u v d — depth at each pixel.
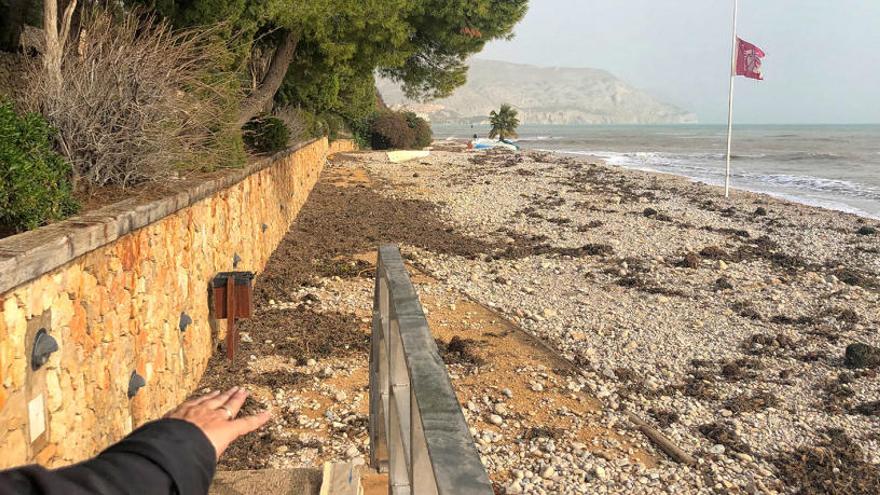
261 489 2.51
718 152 69.81
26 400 3.83
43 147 5.30
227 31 11.26
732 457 7.20
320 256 15.02
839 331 11.43
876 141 101.19
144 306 6.05
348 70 17.84
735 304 12.75
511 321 11.20
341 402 7.81
